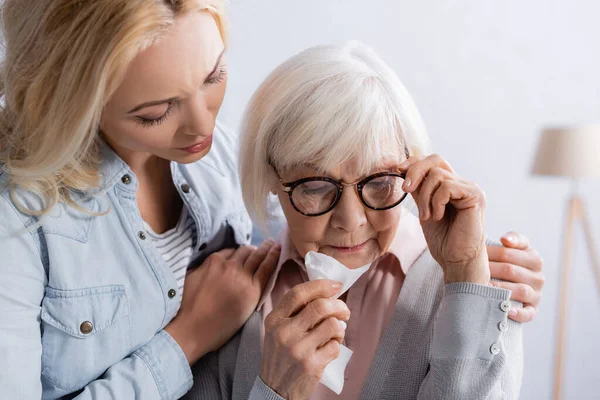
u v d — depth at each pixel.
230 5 0.98
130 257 1.09
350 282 0.99
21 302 0.97
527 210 2.83
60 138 0.90
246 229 1.36
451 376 0.99
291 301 0.97
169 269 1.13
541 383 2.81
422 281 1.13
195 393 1.20
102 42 0.82
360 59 1.03
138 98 0.87
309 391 0.97
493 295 1.00
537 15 2.70
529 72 2.74
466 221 0.99
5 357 0.94
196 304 1.16
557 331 2.60
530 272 1.13
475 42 2.72
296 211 1.02
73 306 1.03
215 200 1.26
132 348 1.10
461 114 2.77
